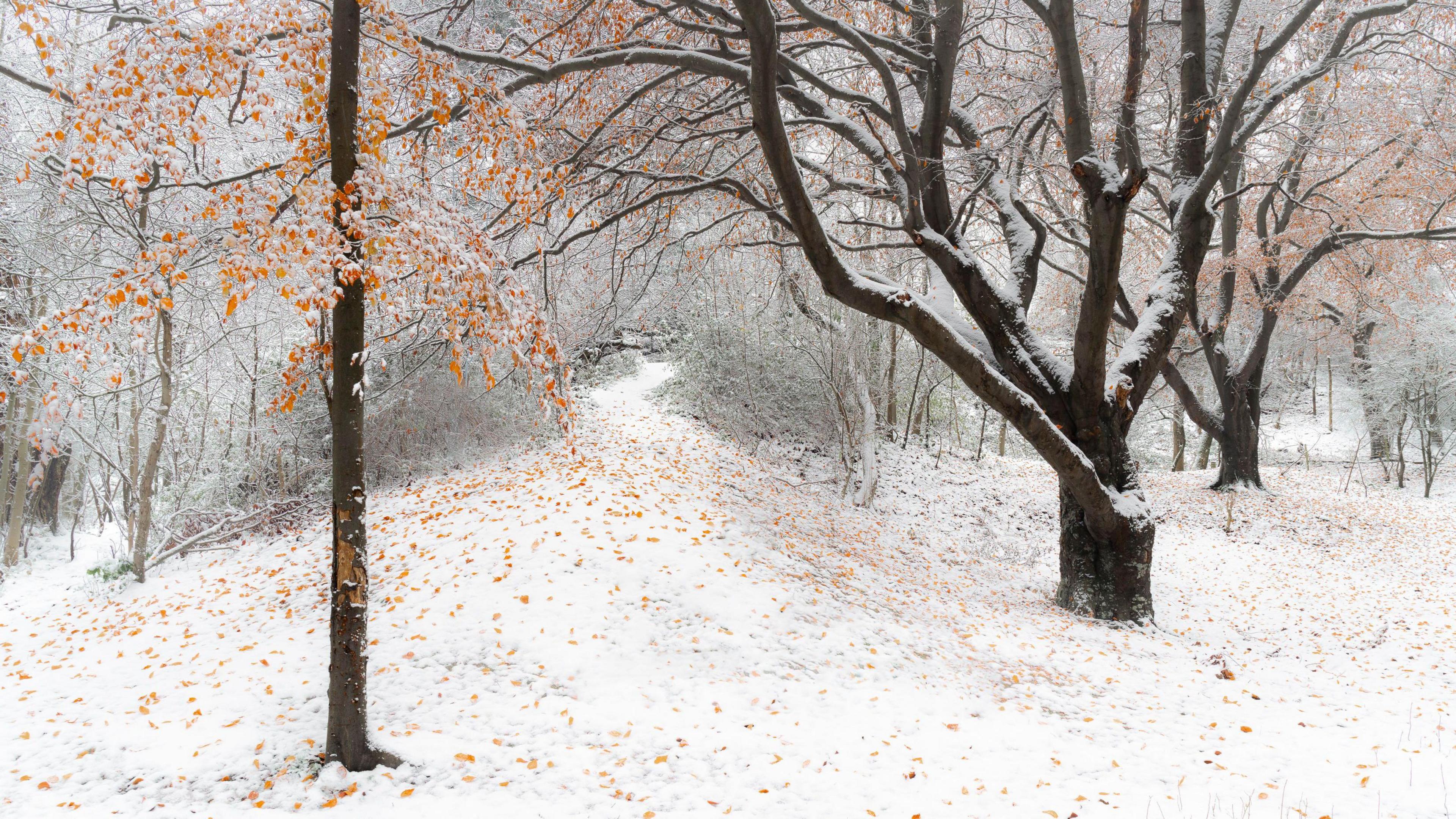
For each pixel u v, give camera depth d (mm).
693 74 11516
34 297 13750
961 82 12406
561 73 8203
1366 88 13492
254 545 13953
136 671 8203
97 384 14727
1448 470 23297
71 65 4969
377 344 11008
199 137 4742
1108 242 9258
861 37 8969
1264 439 29656
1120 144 10008
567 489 12938
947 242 10547
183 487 16891
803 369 20547
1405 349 22172
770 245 13352
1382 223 16906
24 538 18812
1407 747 5980
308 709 6758
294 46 5016
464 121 7590
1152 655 9320
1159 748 6250
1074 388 10609
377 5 5031
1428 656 9094
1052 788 5449
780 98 10820
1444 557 15133
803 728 6414
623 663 7582
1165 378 20562
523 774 5559
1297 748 6156
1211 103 10508
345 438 5203
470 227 5461
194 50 4637
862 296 9609
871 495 17266
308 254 4238
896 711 6855
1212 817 4867
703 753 5906
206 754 5934
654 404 23125
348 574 5406
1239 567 14953
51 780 5668
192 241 4469
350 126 5012
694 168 12617
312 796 5207
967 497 19422
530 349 5234
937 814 5066
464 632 8180
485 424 17703
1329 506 19031
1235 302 19891
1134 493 10820
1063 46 9023
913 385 24234
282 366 16594
